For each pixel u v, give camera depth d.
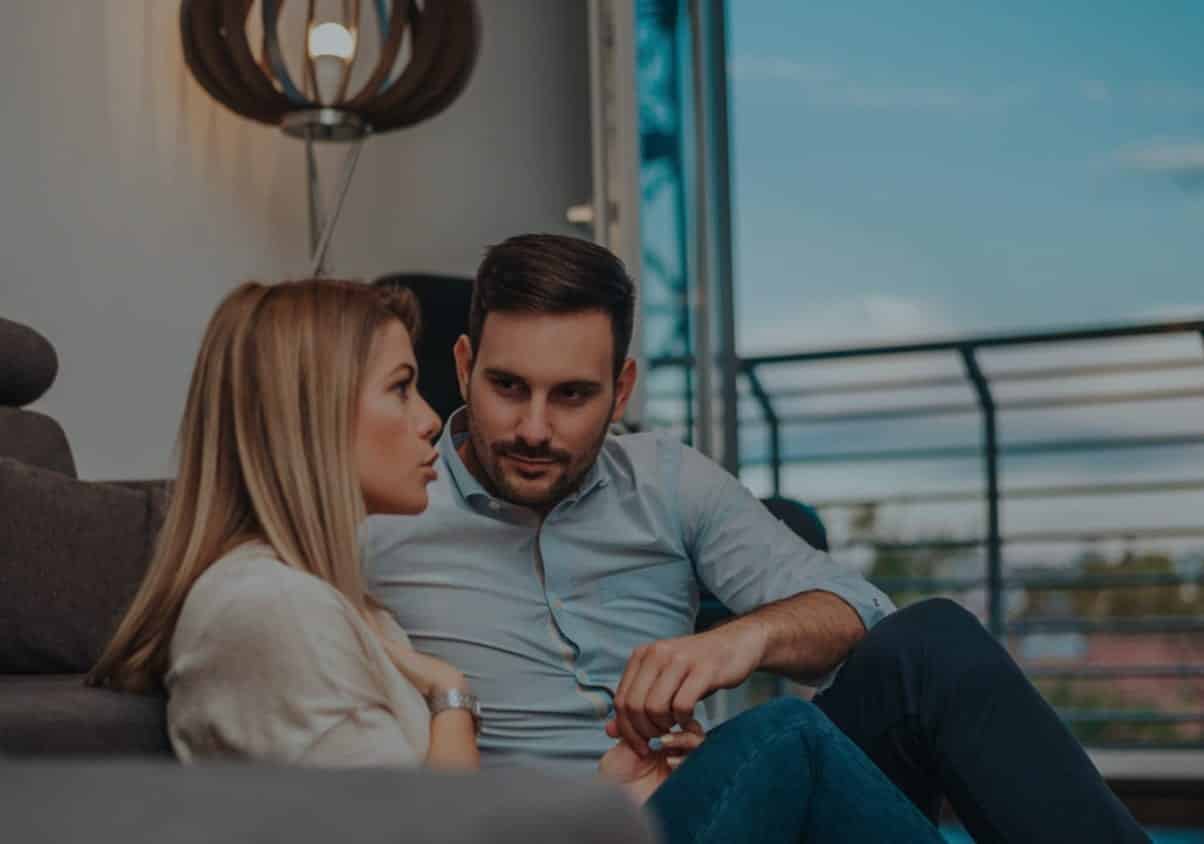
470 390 1.74
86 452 3.36
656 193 4.21
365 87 3.58
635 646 1.83
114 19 3.49
